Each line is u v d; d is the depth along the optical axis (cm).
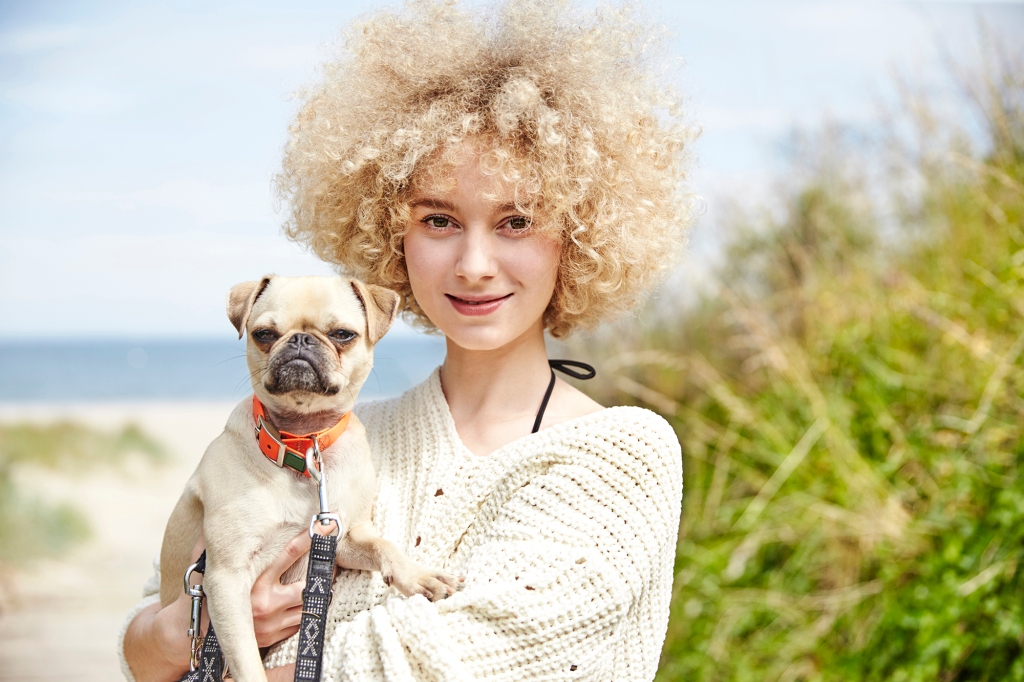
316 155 234
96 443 1941
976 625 371
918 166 494
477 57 214
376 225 232
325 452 209
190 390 3675
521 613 168
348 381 217
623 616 181
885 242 509
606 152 216
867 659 398
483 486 195
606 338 589
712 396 532
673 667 455
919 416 437
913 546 407
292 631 202
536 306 205
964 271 453
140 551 1149
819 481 449
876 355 465
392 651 163
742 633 453
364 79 229
